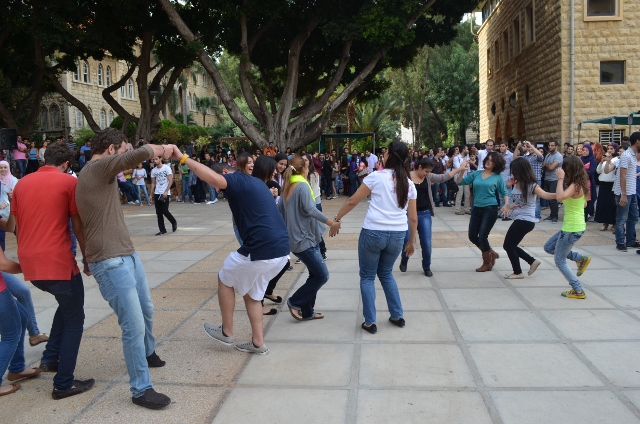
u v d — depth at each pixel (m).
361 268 5.38
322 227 5.75
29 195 3.91
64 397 4.04
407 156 5.28
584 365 4.39
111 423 3.65
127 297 3.84
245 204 4.58
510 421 3.54
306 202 5.34
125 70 48.84
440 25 25.56
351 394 3.98
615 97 19.45
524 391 3.96
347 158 22.80
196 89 63.25
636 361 4.45
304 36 23.27
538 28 22.30
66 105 42.12
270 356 4.75
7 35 23.28
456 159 16.11
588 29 19.44
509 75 27.95
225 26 24.31
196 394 4.05
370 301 5.27
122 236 3.91
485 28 34.44
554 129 20.64
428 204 7.55
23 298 4.95
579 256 6.50
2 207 5.77
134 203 20.19
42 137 35.38
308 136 24.48
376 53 23.47
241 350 4.86
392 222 5.17
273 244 4.56
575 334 5.10
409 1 21.50
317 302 6.41
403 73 45.59
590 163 12.27
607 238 10.04
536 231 11.11
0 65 26.91
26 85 28.69
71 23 22.86
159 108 25.88
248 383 4.21
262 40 26.05
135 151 3.73
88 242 3.83
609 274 7.35
